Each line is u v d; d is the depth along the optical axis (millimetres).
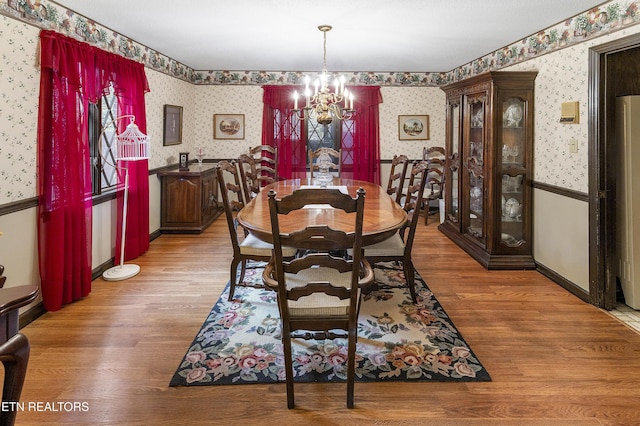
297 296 1884
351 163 6637
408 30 3850
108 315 2855
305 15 3428
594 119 2963
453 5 3148
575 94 3232
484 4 3102
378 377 2111
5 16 2529
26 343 1230
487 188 3920
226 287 3410
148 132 4797
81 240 3139
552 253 3576
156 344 2449
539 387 2018
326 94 3873
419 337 2537
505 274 3740
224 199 3023
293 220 2650
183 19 3537
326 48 4730
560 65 3441
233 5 3170
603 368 2184
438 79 6516
